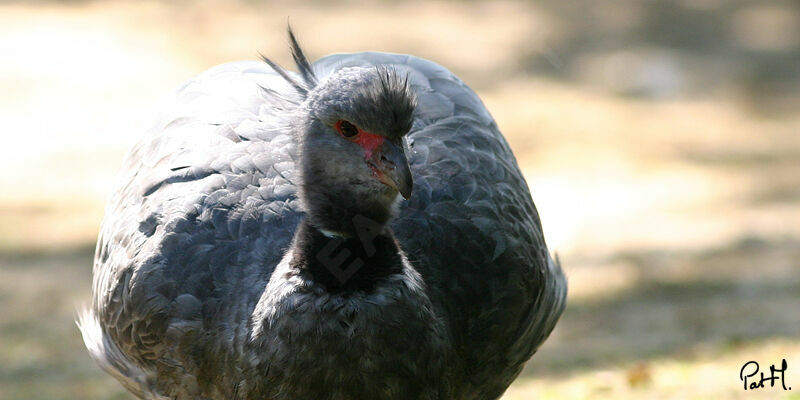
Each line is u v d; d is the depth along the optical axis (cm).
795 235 1806
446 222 800
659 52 3045
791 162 2284
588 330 1379
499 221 831
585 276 1642
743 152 2361
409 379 700
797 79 2839
